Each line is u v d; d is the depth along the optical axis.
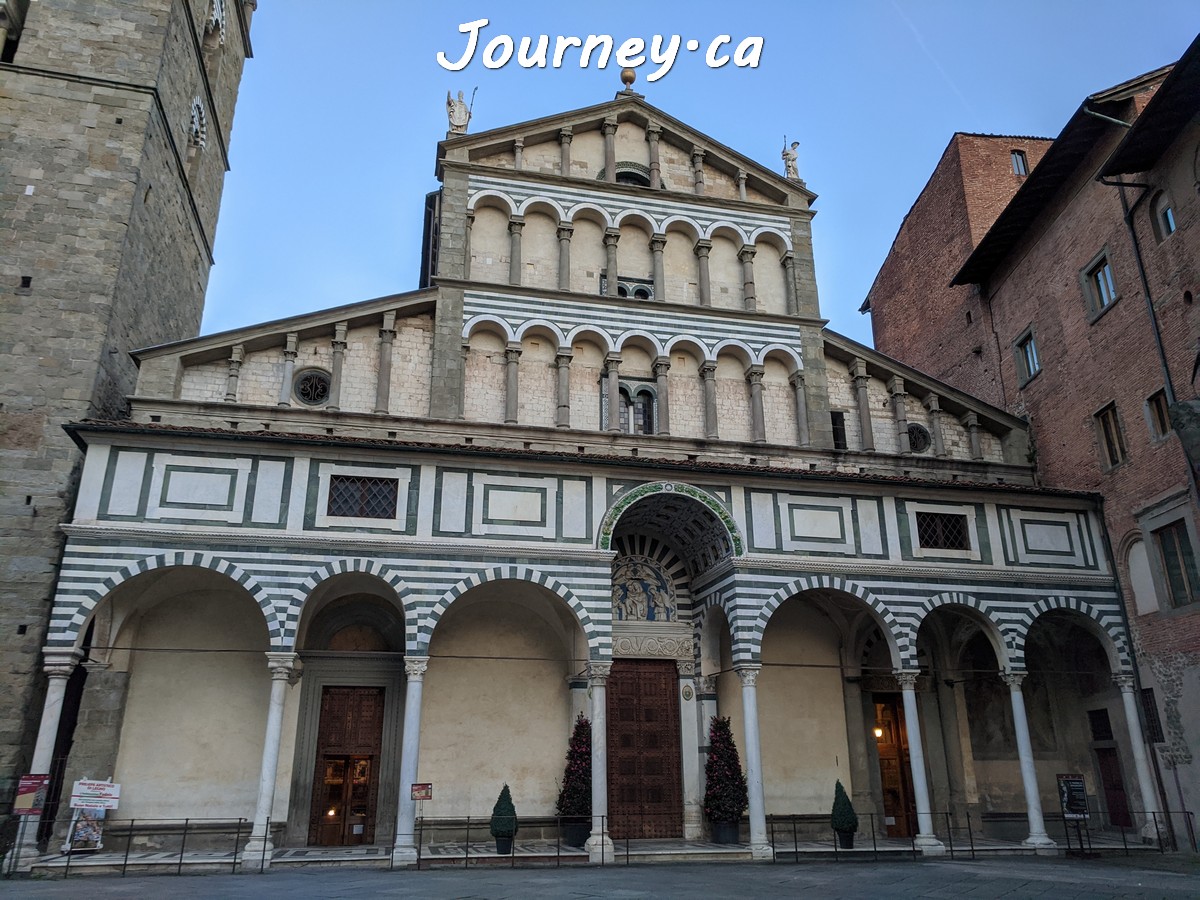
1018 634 27.73
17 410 24.94
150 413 26.94
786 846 26.19
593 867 22.50
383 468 25.09
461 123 33.28
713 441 30.53
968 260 36.78
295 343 28.78
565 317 31.19
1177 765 26.36
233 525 23.59
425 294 30.23
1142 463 28.11
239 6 39.56
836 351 33.50
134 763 24.73
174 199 31.84
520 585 26.75
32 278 26.22
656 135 34.94
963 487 28.70
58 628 21.72
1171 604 26.92
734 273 34.12
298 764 25.66
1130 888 18.33
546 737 27.56
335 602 27.06
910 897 16.92
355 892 16.89
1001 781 30.28
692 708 28.78
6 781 21.97
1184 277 26.23
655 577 30.02
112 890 17.27
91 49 28.97
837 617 30.95
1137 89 28.23
